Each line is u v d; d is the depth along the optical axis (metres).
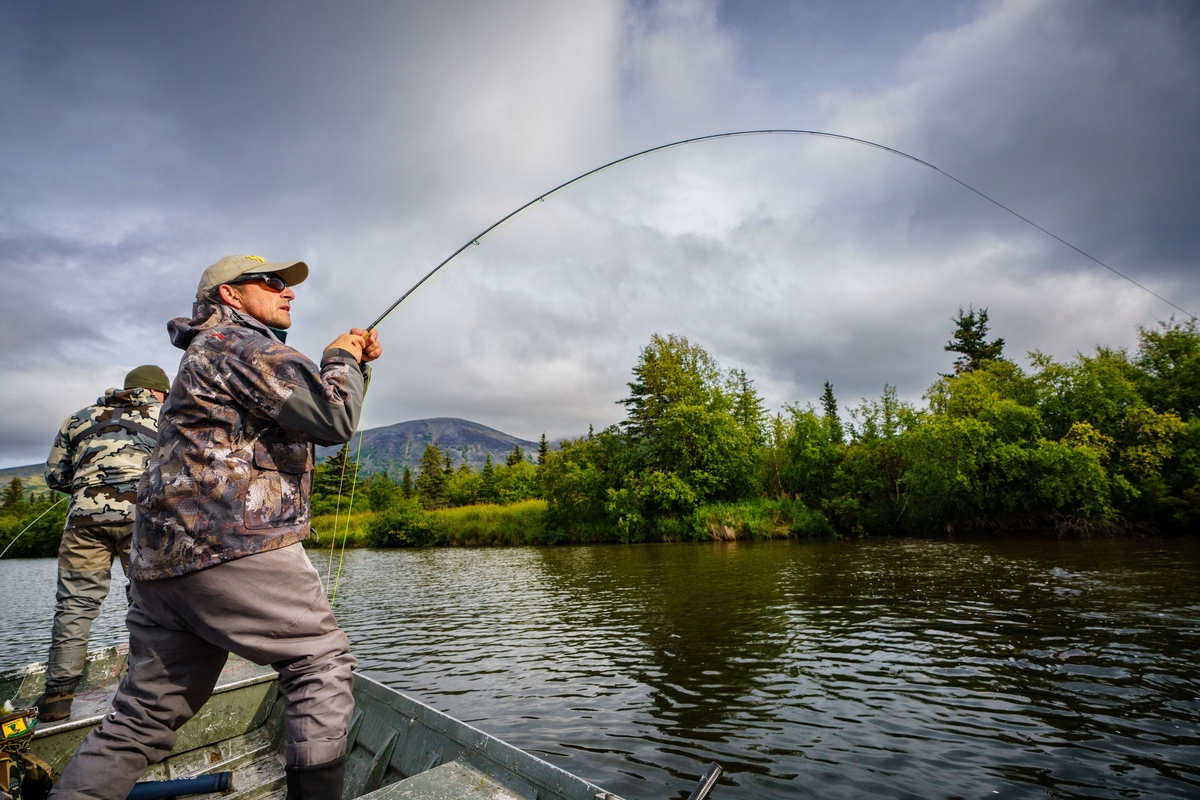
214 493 1.55
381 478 71.25
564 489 33.59
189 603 1.54
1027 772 4.75
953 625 9.26
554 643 9.38
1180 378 27.11
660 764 5.05
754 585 14.02
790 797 4.48
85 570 2.98
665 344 37.88
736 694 6.67
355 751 3.13
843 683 6.89
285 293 2.10
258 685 3.27
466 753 2.32
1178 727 5.43
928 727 5.62
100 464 3.07
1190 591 11.24
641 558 22.06
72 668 2.85
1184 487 24.33
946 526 28.36
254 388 1.59
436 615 12.45
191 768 2.93
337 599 15.21
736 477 32.59
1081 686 6.49
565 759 5.20
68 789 1.55
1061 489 24.53
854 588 12.96
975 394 29.66
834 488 32.91
